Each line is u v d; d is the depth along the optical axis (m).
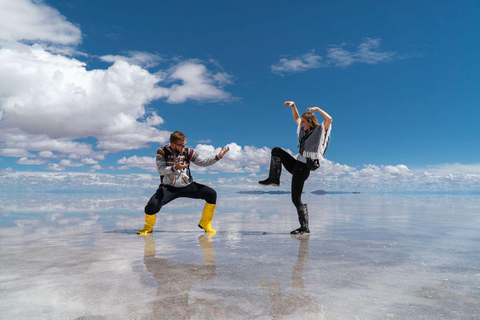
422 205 10.50
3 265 2.28
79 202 11.49
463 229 4.30
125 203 10.80
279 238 3.56
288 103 4.25
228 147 4.31
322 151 3.86
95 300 1.53
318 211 7.66
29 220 5.54
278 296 1.59
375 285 1.79
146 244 3.17
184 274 2.01
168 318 1.32
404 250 2.83
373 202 12.80
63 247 3.00
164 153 4.23
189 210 7.64
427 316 1.35
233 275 1.99
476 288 1.74
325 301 1.53
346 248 2.93
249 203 11.25
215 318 1.32
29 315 1.36
